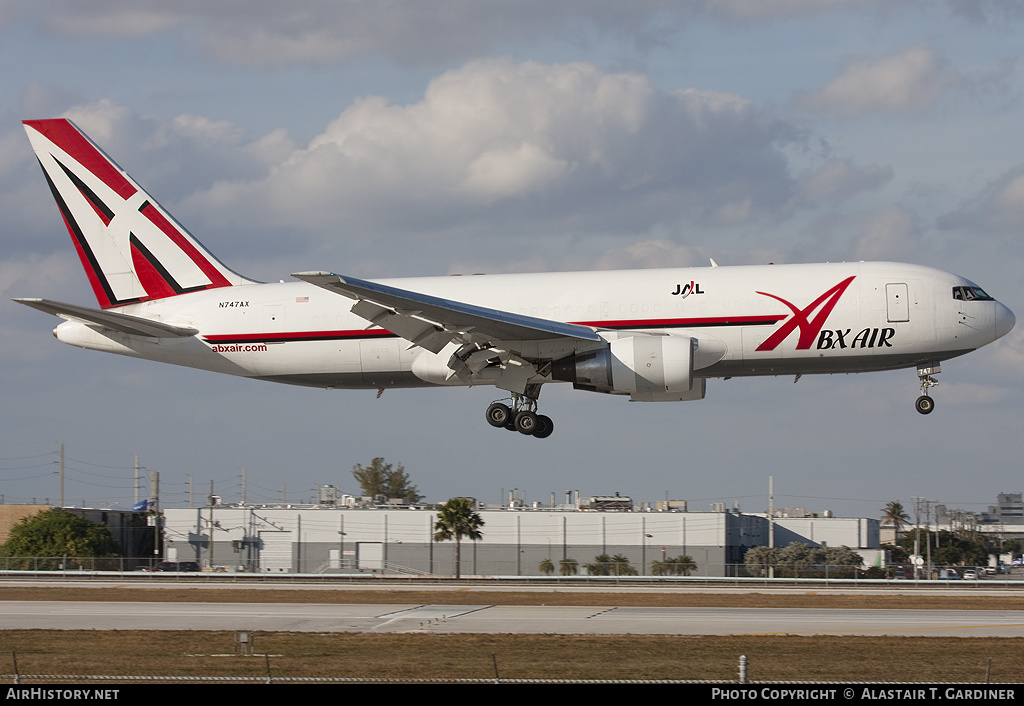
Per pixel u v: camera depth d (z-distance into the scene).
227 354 117.12
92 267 123.44
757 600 118.69
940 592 131.75
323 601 118.88
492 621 97.50
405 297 97.12
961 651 76.88
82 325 120.19
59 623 97.62
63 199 123.94
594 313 108.56
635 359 103.44
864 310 105.00
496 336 104.81
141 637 86.19
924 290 105.31
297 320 115.44
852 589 137.75
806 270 108.06
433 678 67.25
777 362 107.06
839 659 73.81
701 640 82.50
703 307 106.75
